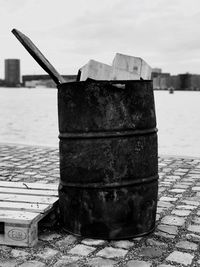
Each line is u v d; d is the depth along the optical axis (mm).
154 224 3844
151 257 3287
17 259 3254
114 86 3434
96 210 3559
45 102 46656
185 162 7414
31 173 6473
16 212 3609
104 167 3492
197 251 3410
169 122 18656
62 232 3814
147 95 3602
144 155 3584
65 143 3648
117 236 3602
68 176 3650
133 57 3732
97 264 3166
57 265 3152
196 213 4434
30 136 13180
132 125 3512
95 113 3467
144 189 3611
